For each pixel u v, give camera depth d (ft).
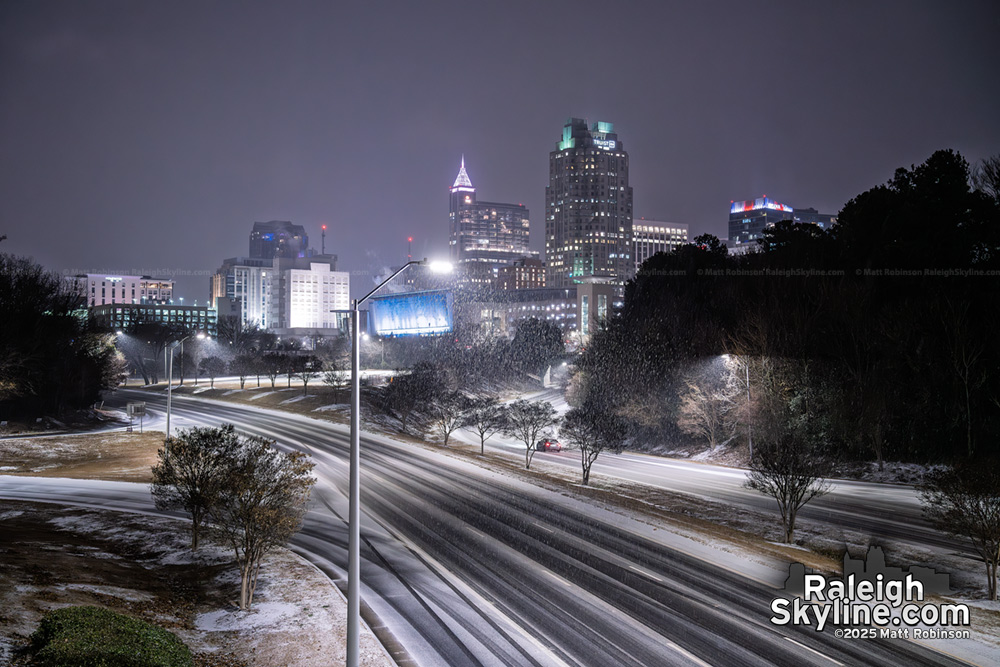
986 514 79.82
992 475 82.64
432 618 69.46
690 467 193.36
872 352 185.57
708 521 120.67
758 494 148.36
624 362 260.21
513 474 158.30
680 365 234.38
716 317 241.14
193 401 326.44
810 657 59.88
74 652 43.27
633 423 252.62
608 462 204.64
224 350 509.76
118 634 47.73
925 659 59.41
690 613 70.95
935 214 194.59
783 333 196.95
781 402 188.34
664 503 136.46
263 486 74.49
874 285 194.90
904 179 219.00
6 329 217.15
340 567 87.61
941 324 169.37
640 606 73.00
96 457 173.68
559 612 71.41
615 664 58.70
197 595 76.74
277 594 75.72
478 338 536.83
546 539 101.65
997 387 164.25
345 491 137.59
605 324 327.67
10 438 195.42
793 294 213.05
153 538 97.35
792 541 107.45
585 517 115.75
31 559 76.95
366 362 460.14
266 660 58.34
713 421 217.15
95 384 272.31
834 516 125.08
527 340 494.18
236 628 66.18
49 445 184.44
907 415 171.94
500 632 65.87
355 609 48.34
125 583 75.05
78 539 95.25
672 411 236.22
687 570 86.07
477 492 136.98
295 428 233.35
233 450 83.82
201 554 90.63
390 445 201.57
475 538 102.27
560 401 385.09
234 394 335.26
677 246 306.35
